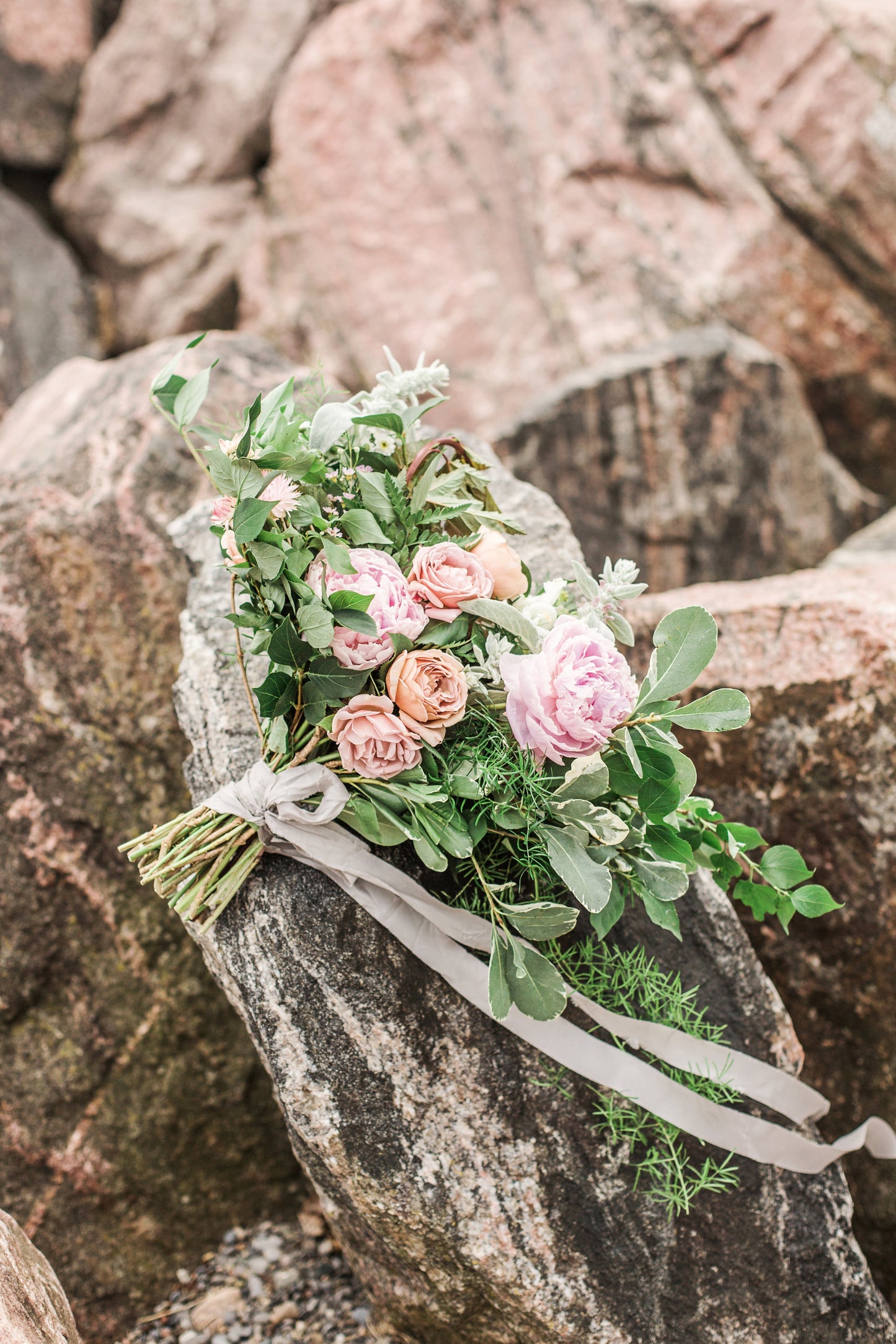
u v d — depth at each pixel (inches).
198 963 81.3
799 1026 80.1
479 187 182.5
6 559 80.0
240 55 200.4
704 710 52.2
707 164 169.8
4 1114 74.3
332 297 185.0
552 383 174.4
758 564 147.9
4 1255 53.6
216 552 76.4
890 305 166.2
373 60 183.5
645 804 52.9
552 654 49.3
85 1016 77.5
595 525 139.9
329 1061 56.8
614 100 174.9
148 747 82.8
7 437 111.4
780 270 167.3
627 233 174.9
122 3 213.9
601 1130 59.7
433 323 179.5
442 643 52.5
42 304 191.9
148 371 99.3
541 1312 56.7
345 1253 66.5
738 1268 59.4
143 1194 77.7
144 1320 75.0
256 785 54.9
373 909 56.7
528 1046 60.0
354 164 184.4
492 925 54.8
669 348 144.9
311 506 52.4
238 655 57.7
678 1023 62.9
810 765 77.9
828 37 159.6
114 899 79.7
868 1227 76.3
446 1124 57.7
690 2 165.9
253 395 99.5
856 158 158.6
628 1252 58.1
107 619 83.1
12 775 77.3
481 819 54.6
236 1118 81.2
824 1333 59.4
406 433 57.1
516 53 181.8
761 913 63.7
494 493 79.6
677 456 141.1
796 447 150.2
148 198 200.8
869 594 80.7
